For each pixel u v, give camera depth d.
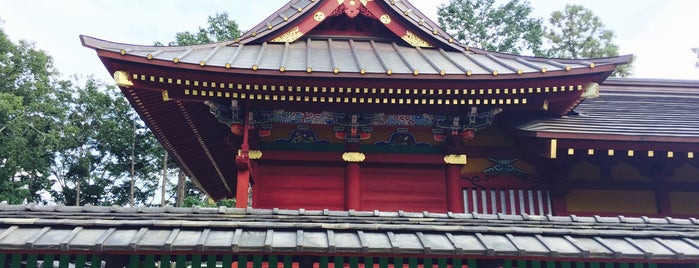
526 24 35.06
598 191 12.02
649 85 15.88
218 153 16.44
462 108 11.16
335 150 11.60
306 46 12.85
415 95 10.45
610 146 10.59
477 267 7.56
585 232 7.77
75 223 7.13
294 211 8.14
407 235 7.44
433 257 7.17
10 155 36.53
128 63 9.54
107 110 45.84
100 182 46.50
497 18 34.75
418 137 11.81
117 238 6.87
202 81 9.96
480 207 11.62
